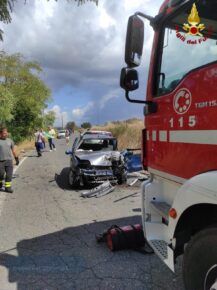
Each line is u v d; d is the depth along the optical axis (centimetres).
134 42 380
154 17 409
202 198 301
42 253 561
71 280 468
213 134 307
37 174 1435
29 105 3666
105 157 1085
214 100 305
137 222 718
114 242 552
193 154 337
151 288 441
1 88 1953
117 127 2822
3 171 1053
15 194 1030
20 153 2606
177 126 363
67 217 766
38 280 470
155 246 390
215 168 305
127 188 1059
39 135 2300
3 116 1958
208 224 334
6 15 752
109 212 800
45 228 691
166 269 489
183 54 361
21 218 764
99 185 1052
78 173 1067
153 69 414
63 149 3016
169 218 349
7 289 446
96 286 450
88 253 556
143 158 453
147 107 424
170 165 381
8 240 625
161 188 423
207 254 302
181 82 355
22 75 3619
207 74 315
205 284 306
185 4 360
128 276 474
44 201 929
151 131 425
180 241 346
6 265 518
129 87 391
